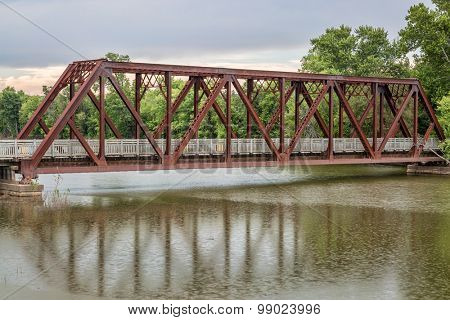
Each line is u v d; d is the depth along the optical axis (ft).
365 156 204.64
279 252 92.07
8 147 139.33
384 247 95.91
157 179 192.75
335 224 114.62
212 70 165.07
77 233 103.71
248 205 136.77
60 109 370.32
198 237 102.01
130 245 95.45
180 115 309.42
